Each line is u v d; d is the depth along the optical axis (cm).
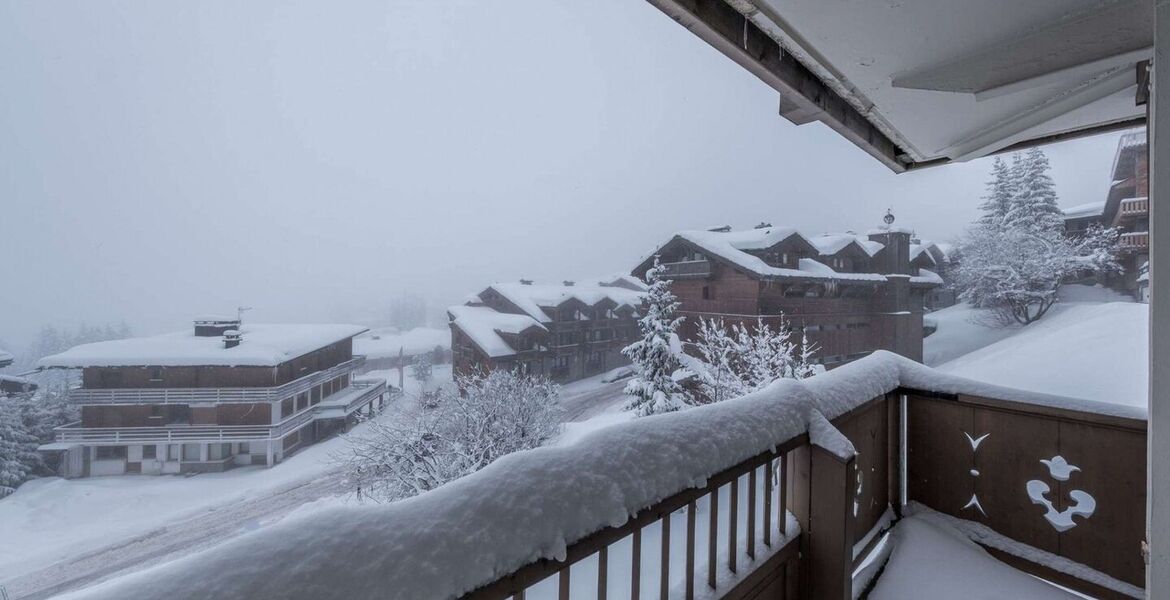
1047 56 144
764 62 164
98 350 1184
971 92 167
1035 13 134
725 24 146
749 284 1677
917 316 2089
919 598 202
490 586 78
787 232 1814
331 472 1279
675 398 1087
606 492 100
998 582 210
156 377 1234
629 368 2838
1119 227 1947
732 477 141
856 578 209
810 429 176
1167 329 111
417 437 1021
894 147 272
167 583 54
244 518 901
